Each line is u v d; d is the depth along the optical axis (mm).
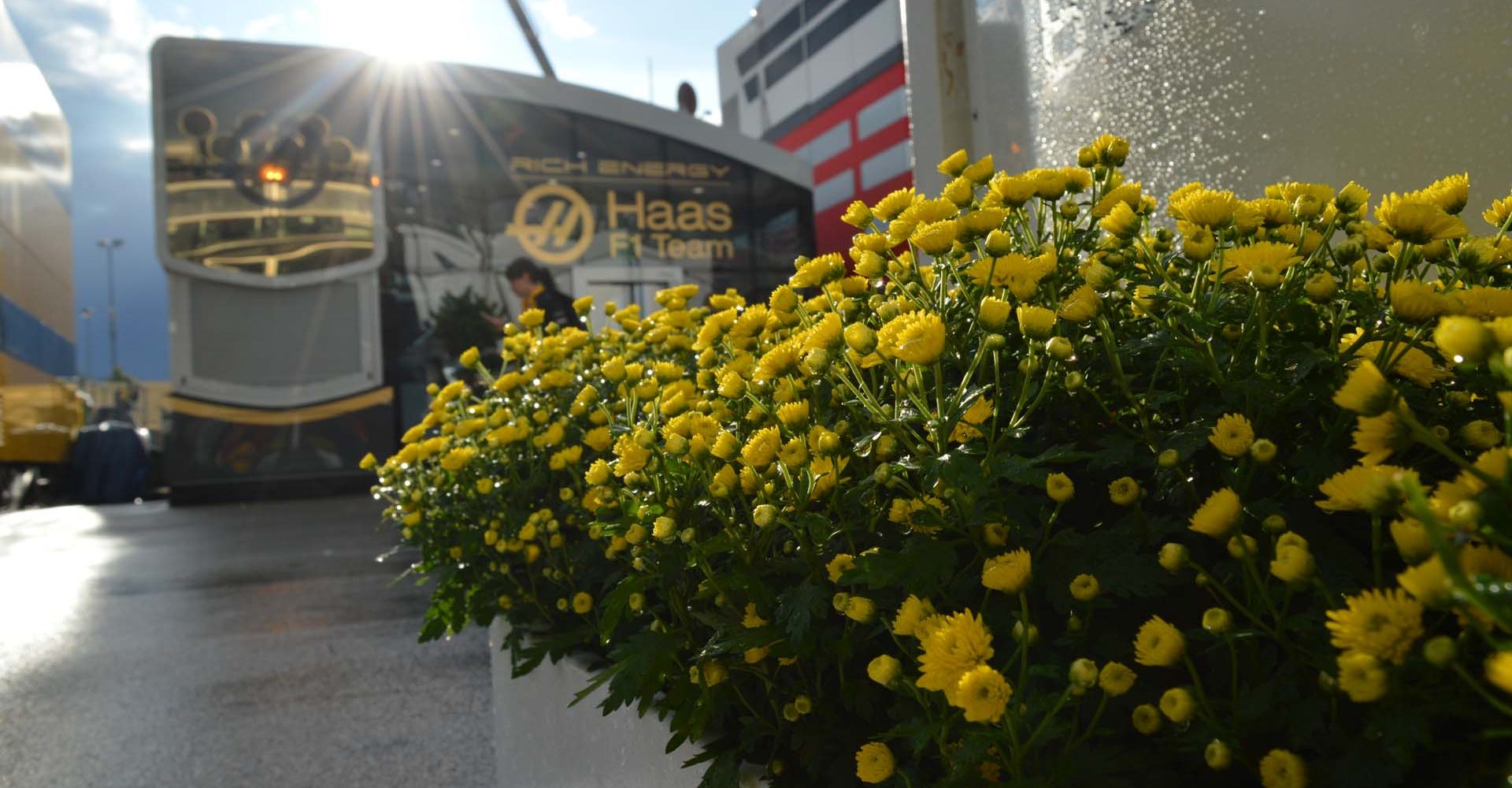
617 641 1964
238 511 14633
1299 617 886
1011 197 1468
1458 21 2168
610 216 15609
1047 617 1144
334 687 4895
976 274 1281
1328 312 1230
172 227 14977
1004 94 3766
